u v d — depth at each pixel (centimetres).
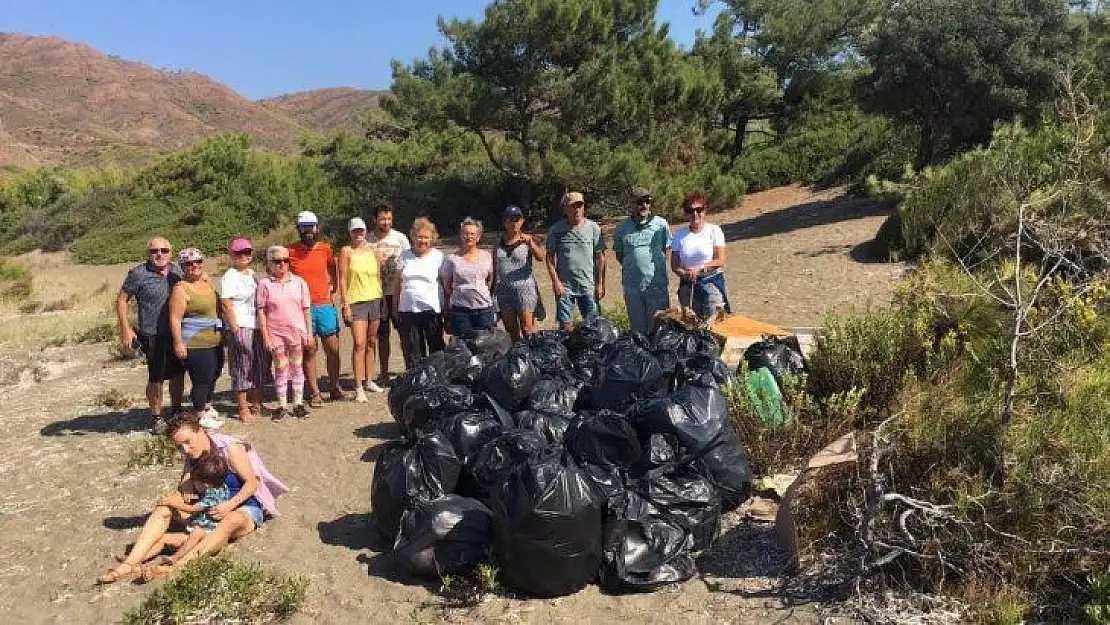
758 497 548
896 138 2175
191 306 761
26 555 566
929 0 1574
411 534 491
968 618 402
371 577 500
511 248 843
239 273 796
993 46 1493
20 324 1588
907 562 442
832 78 2678
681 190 2148
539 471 450
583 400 660
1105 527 415
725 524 523
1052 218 628
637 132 2198
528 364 676
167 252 787
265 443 753
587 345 757
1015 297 548
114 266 2967
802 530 471
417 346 834
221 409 866
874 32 1650
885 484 469
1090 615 382
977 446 480
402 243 886
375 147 3034
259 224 3198
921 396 561
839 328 673
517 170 2155
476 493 533
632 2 2194
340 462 698
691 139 2344
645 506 488
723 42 2616
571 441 546
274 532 570
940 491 460
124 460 739
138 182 3688
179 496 548
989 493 432
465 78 2022
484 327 837
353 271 837
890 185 1479
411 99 2008
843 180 2355
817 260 1343
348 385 941
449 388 657
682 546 477
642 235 819
